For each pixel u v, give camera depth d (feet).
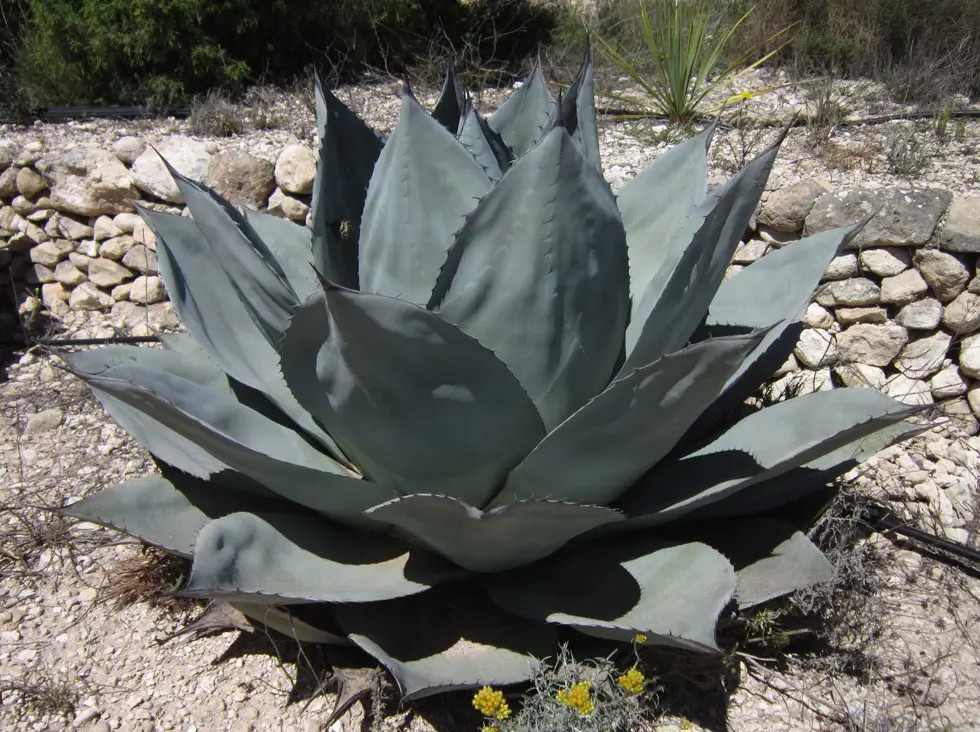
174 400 3.43
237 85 7.75
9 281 6.67
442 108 4.32
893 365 5.31
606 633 3.17
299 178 6.05
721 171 5.99
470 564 3.36
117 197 6.35
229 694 3.67
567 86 8.01
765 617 3.63
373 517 3.07
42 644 3.90
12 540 4.44
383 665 3.11
